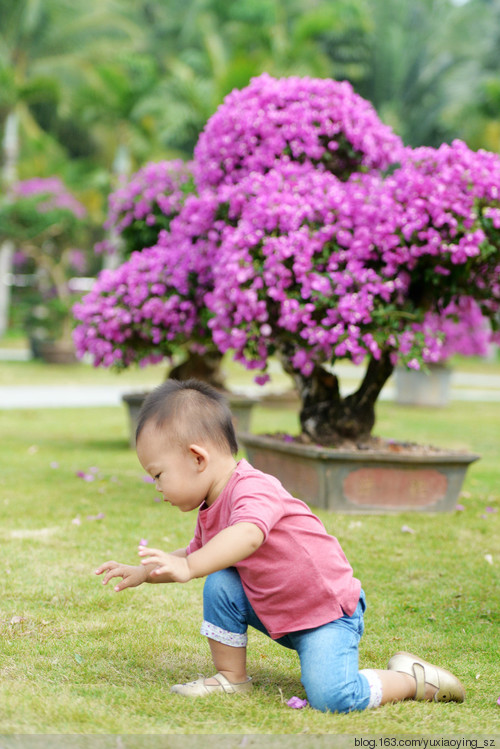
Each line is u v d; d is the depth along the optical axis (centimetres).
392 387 1984
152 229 893
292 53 2514
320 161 672
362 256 580
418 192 573
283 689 287
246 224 593
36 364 2206
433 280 588
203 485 268
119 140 2756
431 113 3581
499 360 3194
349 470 585
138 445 271
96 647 320
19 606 370
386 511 596
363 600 278
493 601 406
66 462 792
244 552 250
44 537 498
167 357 834
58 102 2559
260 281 577
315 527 271
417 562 471
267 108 657
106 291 780
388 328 577
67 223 2280
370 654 327
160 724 244
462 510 622
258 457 659
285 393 1376
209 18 3156
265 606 267
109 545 483
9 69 2481
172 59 3378
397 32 3606
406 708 265
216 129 675
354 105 676
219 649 279
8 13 2667
